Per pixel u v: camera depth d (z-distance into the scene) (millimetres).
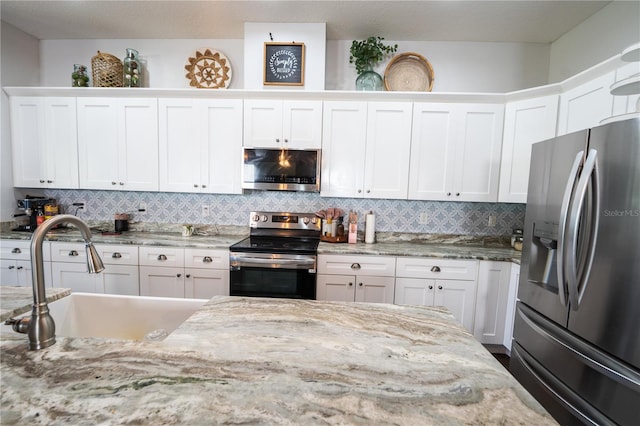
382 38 2611
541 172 1671
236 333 878
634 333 1146
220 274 2400
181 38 2826
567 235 1390
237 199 2904
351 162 2561
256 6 2305
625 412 1173
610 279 1230
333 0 2203
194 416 544
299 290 2287
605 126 1255
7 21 2590
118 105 2609
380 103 2506
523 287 1814
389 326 966
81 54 2889
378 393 624
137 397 588
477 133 2473
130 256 2424
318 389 628
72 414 544
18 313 1020
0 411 548
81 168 2668
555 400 1480
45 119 2648
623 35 2004
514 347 1871
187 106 2588
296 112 2543
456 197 2523
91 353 740
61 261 2443
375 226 2854
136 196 2926
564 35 2535
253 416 548
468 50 2732
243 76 2838
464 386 659
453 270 2328
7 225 2678
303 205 2881
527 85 2734
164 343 805
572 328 1402
